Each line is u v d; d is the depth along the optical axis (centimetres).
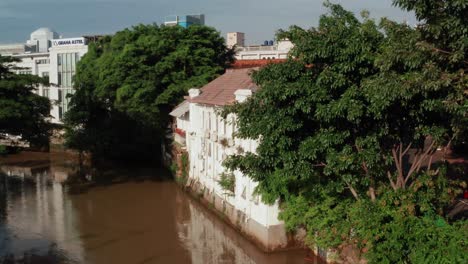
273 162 1525
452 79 1169
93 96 4512
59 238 2494
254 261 2123
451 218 1662
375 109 1283
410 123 1425
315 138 1452
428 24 1204
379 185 1536
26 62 6875
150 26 4316
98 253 2277
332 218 1644
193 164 3209
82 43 6281
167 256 2239
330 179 1620
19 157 5038
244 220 2286
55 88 6250
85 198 3341
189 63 4053
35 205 3164
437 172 1531
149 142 4362
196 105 3106
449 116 1354
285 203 2012
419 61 1198
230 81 2945
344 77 1351
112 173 4153
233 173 2417
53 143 5228
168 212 2978
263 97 1455
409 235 1327
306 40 1392
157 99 3934
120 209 3053
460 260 1221
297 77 1424
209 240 2467
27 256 2225
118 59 3931
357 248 1501
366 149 1420
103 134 4372
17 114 3319
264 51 6188
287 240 2062
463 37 1130
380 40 1380
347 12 1441
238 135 1608
